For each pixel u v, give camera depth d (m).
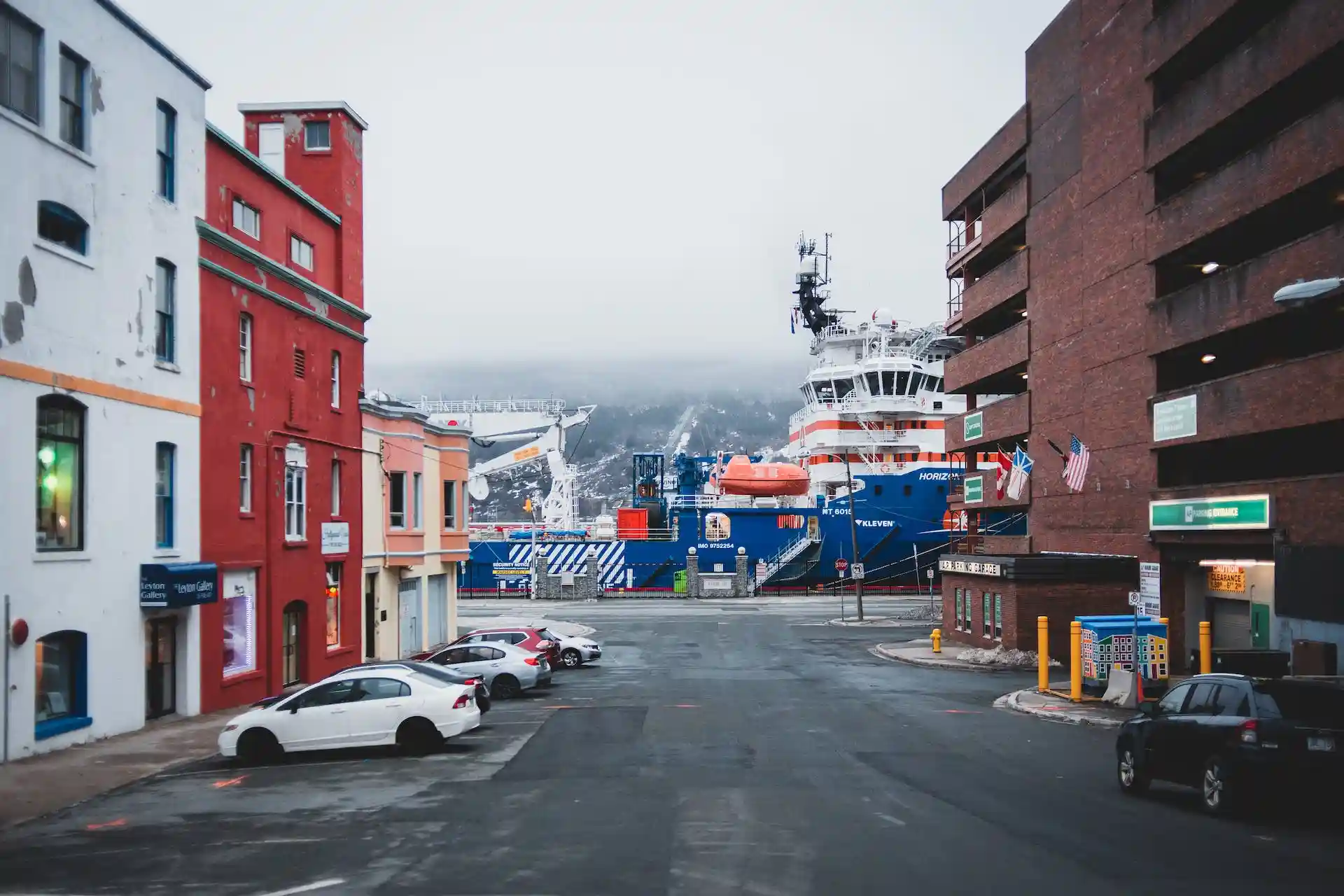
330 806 13.49
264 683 25.61
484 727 20.97
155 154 21.56
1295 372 24.83
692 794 14.11
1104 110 34.06
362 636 32.34
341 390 31.27
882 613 56.56
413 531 36.31
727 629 48.59
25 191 17.47
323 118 31.91
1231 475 31.92
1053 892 9.27
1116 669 24.58
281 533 26.78
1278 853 10.75
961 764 16.66
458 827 12.12
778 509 70.62
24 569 17.34
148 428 21.06
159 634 21.80
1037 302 39.31
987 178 44.19
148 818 13.00
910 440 69.06
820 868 10.14
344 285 31.67
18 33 17.56
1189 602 31.16
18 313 17.28
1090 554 35.22
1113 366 33.50
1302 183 24.39
